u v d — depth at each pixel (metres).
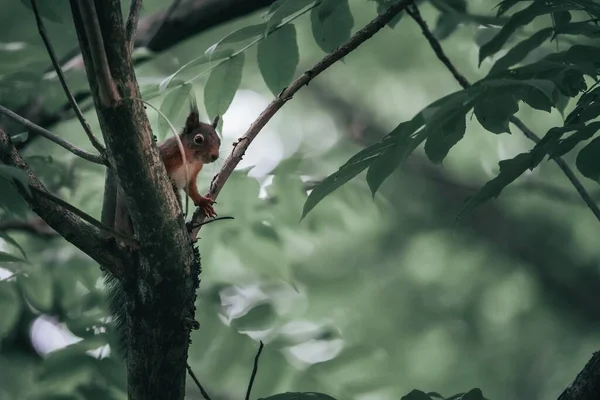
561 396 5.45
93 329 8.19
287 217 9.20
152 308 5.48
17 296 9.02
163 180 5.16
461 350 17.91
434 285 18.39
